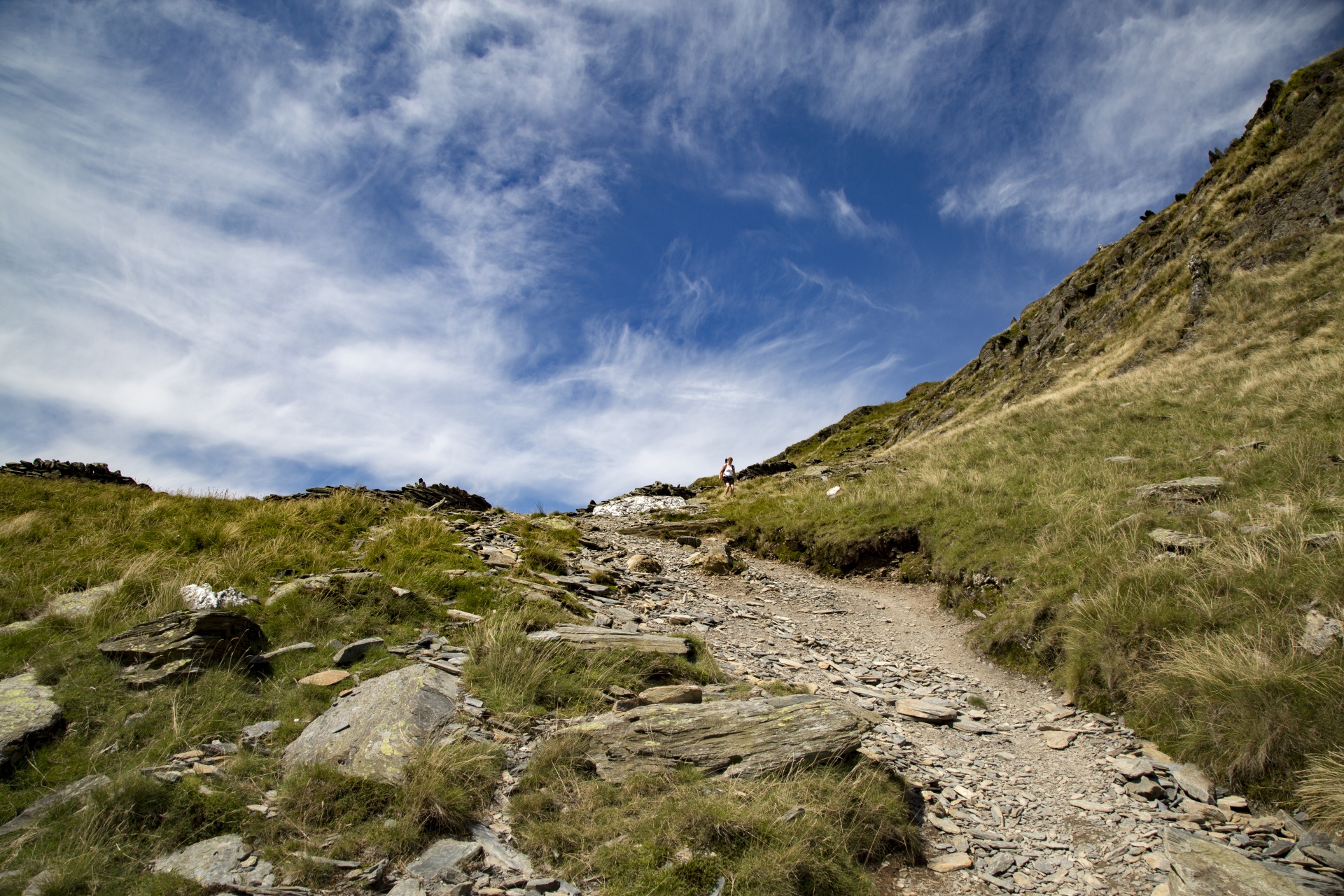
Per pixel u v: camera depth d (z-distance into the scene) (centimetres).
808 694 816
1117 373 3092
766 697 763
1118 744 777
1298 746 634
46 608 827
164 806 484
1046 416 2416
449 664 755
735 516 2291
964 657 1134
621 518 2584
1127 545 1111
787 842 488
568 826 512
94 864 423
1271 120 4019
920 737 806
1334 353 1812
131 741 578
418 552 1210
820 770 603
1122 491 1393
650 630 1055
